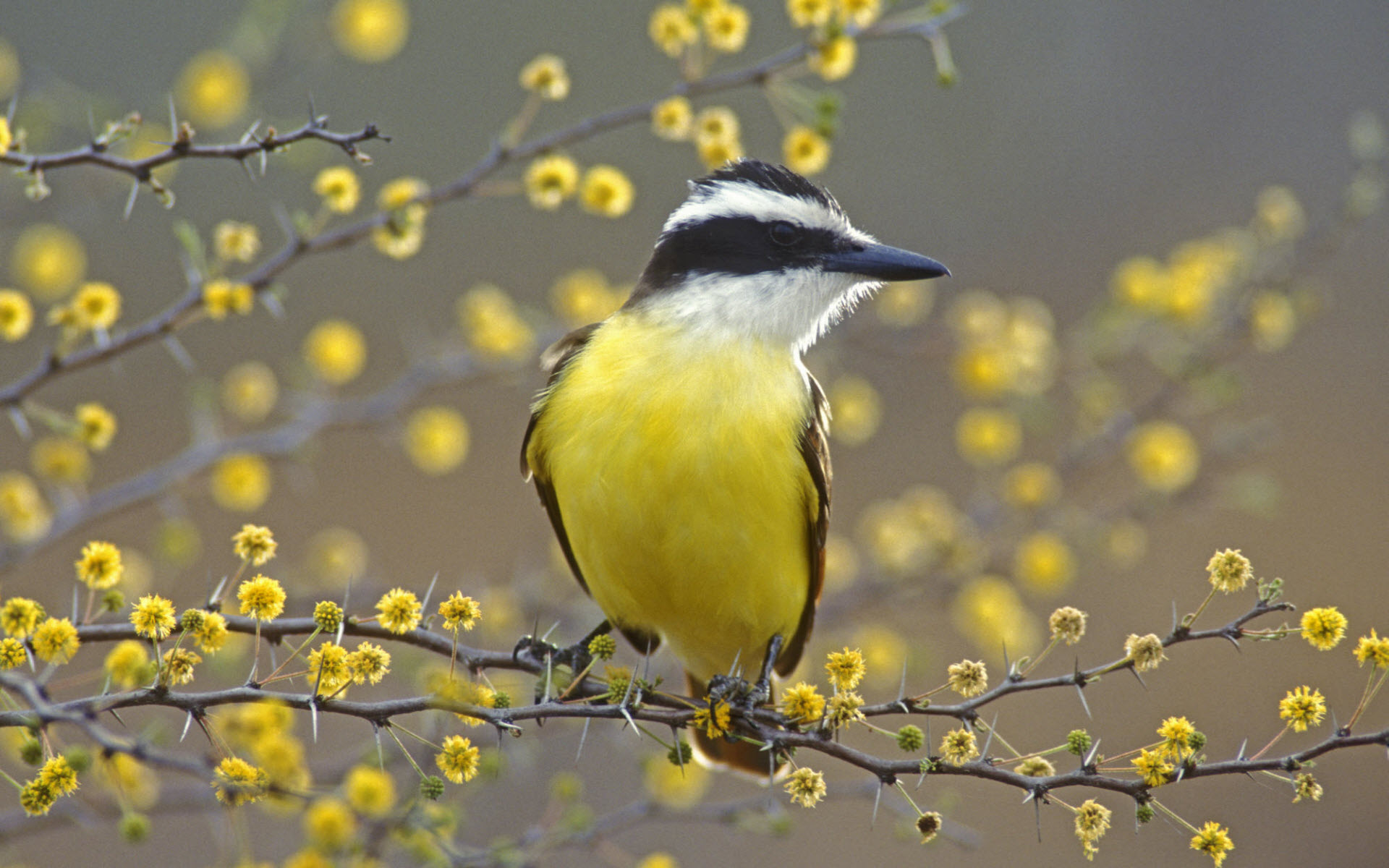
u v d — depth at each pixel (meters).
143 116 9.20
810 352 12.13
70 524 9.61
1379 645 5.62
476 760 6.13
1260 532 20.05
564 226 23.14
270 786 5.80
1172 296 11.88
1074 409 15.22
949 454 20.03
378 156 23.06
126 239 20.80
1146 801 5.74
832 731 6.27
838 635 11.97
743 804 8.73
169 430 19.39
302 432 10.80
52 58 20.39
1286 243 12.22
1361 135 12.18
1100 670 5.95
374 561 18.61
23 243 10.26
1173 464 11.93
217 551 17.31
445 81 23.69
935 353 12.16
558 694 7.09
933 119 26.02
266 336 20.86
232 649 7.95
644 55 24.12
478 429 20.45
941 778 15.84
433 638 6.59
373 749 8.12
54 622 5.77
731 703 6.90
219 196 16.47
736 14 9.25
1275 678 17.33
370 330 21.25
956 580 11.84
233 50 9.37
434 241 22.61
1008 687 6.05
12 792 11.65
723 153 9.45
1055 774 5.93
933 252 25.12
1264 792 15.99
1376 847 15.43
